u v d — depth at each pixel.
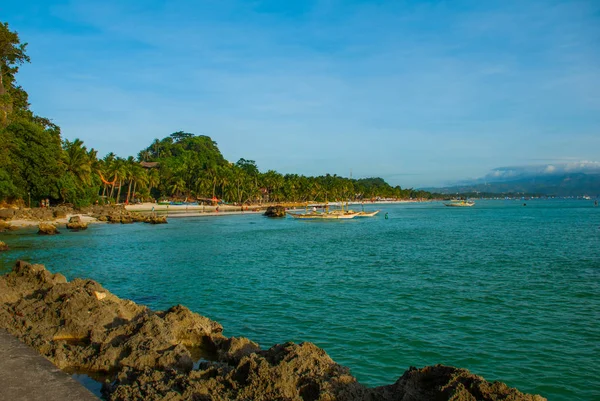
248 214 121.81
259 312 21.25
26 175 75.44
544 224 88.12
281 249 46.72
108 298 17.44
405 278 29.84
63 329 14.25
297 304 22.77
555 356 15.80
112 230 67.75
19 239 52.38
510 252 43.66
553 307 22.20
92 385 11.20
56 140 89.81
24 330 14.17
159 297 24.28
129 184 124.31
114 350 12.51
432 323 19.55
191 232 67.31
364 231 72.56
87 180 92.88
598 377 14.11
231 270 33.03
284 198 185.50
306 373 9.59
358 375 14.10
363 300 23.61
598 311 21.47
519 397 8.11
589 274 31.05
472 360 15.42
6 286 18.94
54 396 6.50
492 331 18.47
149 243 51.16
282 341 17.17
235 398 8.92
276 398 8.82
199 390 9.17
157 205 133.38
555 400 12.74
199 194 152.75
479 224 90.12
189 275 30.84
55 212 75.69
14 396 6.47
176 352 11.96
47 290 17.72
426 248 47.59
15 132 74.44
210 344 14.41
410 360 15.38
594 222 93.69
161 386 9.19
